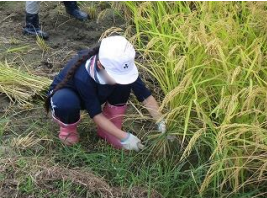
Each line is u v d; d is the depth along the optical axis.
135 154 2.53
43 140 2.61
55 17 3.49
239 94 2.31
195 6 2.96
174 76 2.51
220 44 2.38
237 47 2.36
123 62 2.26
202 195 2.37
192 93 2.43
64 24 3.44
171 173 2.43
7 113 2.78
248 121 2.34
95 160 2.50
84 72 2.38
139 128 2.71
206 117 2.32
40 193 2.35
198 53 2.46
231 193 2.31
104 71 2.32
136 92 2.53
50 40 3.32
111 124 2.47
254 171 2.36
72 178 2.38
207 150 2.48
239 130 2.20
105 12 3.50
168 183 2.39
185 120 2.35
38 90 2.88
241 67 2.37
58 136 2.65
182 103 2.45
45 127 2.69
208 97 2.40
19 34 3.36
